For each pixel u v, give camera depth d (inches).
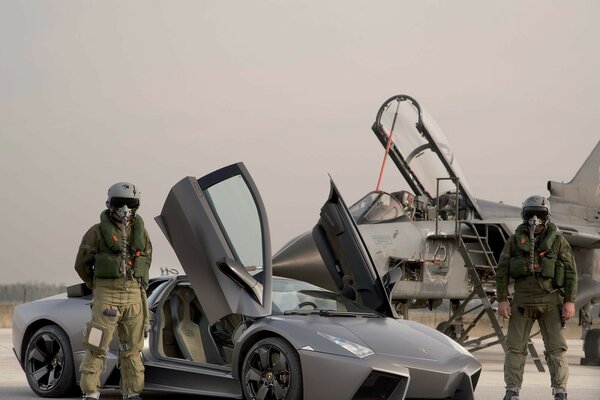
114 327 285.0
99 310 283.4
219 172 325.1
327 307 335.3
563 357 338.0
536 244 339.6
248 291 310.3
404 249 598.9
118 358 299.6
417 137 645.9
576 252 746.8
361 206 622.8
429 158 653.3
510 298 658.2
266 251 313.6
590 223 778.8
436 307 687.1
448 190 677.9
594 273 754.8
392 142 654.5
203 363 317.7
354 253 342.3
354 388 278.2
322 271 530.6
